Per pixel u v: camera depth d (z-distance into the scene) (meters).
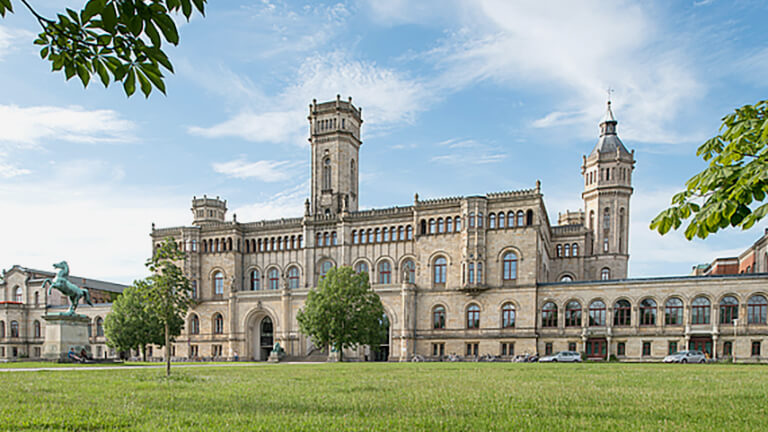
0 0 6.85
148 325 79.75
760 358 70.31
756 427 14.19
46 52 7.90
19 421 14.88
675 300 76.00
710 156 9.84
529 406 18.20
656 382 29.16
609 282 79.19
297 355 90.94
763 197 8.05
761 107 9.37
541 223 88.00
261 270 102.94
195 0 7.04
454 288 86.81
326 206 101.19
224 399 20.45
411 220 92.81
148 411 16.84
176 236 106.38
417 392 23.19
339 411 17.05
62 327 59.38
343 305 76.25
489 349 83.62
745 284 72.31
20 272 119.62
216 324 101.19
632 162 102.06
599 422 14.77
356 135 107.31
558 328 81.25
